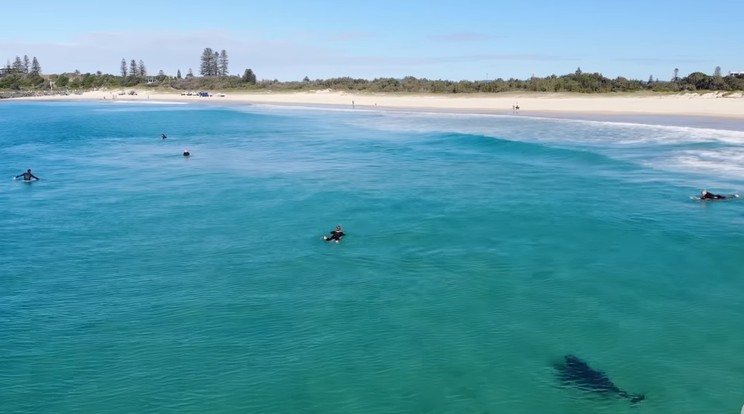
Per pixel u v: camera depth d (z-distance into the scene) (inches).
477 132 2511.1
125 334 637.9
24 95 7815.0
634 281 775.1
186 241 977.5
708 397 514.6
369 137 2503.7
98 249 941.2
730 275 792.3
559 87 4985.2
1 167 1786.4
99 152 2138.3
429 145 2176.4
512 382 537.6
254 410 495.8
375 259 875.4
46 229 1058.1
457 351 594.2
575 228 1012.5
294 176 1556.3
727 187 1309.1
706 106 3479.3
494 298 725.9
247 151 2097.7
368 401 507.8
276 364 569.9
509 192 1296.8
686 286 756.6
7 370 562.9
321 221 1087.0
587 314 677.3
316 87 6815.9
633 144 1996.8
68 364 574.6
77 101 7140.8
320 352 593.3
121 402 510.0
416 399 510.9
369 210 1160.8
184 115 4237.2
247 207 1202.6
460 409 496.7
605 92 4667.8
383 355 586.2
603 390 525.0
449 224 1050.1
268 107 5226.4
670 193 1257.4
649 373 553.0
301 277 805.9
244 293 750.5
